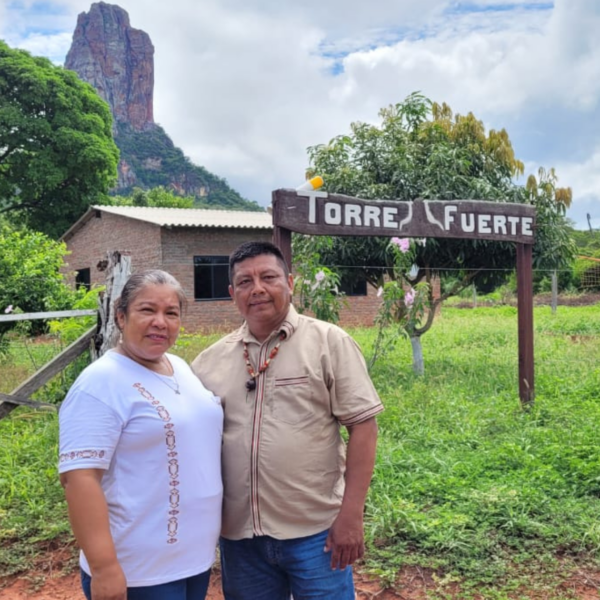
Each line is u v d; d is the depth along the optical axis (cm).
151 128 14138
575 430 559
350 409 224
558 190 962
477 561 358
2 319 659
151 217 1783
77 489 189
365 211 586
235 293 235
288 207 552
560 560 362
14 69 2733
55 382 757
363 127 966
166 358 229
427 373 883
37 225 2897
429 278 977
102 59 13988
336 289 799
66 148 2748
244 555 236
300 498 223
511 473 472
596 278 2730
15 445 550
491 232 653
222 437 231
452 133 977
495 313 1989
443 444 547
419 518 397
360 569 360
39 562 381
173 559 207
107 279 606
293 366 227
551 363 941
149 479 203
